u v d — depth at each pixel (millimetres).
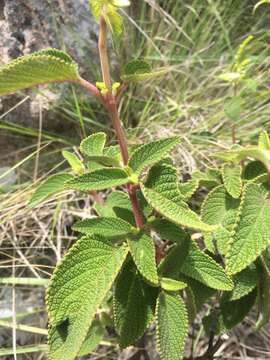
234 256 182
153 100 400
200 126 376
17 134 338
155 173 189
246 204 187
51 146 345
